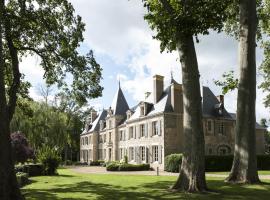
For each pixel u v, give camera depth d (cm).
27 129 3884
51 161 2917
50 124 4269
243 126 1606
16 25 1623
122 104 5581
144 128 4347
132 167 3797
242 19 1650
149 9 1562
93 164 5756
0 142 1006
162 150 3869
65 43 1798
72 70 1834
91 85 1870
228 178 1630
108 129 5709
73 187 1756
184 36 1429
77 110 6412
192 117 1402
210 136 3988
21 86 1934
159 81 4325
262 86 3247
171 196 1281
